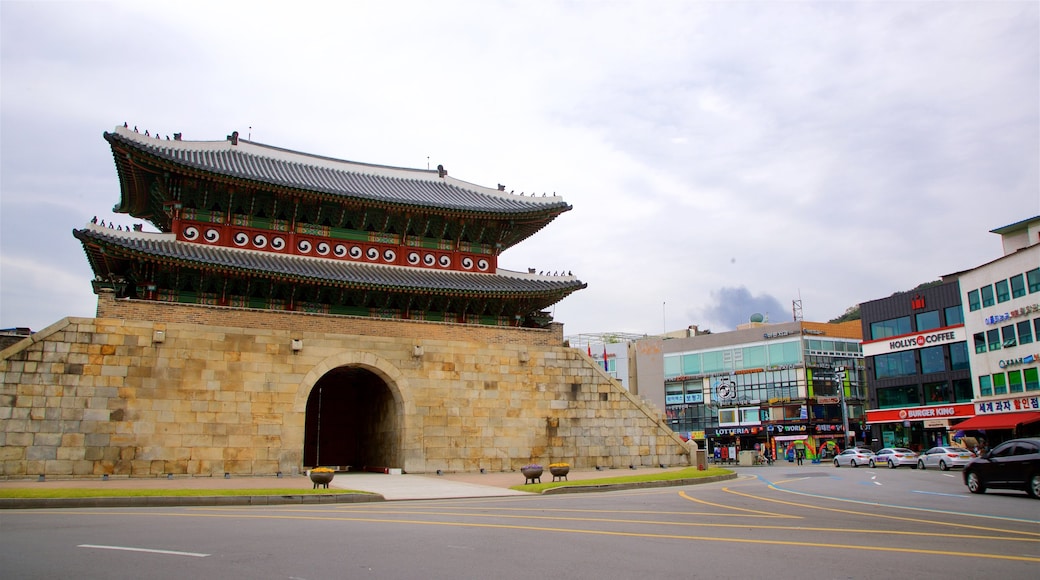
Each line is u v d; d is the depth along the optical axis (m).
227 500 22.44
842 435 81.50
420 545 12.28
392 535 13.63
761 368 85.06
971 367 60.25
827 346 84.44
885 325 72.12
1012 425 52.88
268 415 34.72
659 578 9.47
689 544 12.41
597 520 16.48
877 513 18.03
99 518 16.92
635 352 96.62
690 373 91.69
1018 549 11.87
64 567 9.97
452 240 46.28
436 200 45.72
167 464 32.38
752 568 10.16
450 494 26.02
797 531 14.24
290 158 46.56
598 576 9.60
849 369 84.81
